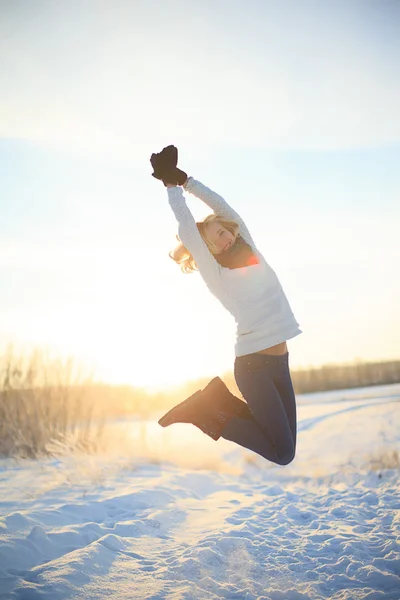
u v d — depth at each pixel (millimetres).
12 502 5914
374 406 15844
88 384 9711
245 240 4062
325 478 7762
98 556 4258
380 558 4398
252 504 6473
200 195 4117
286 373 4023
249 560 4422
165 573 4082
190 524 5582
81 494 6383
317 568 4301
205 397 4172
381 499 6383
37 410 9102
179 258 4277
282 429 3898
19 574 3941
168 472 8125
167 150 4070
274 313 3918
